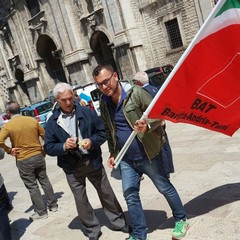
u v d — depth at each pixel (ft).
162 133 13.05
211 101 12.14
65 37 93.56
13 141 18.97
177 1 70.64
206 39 11.23
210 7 65.36
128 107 12.39
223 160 21.33
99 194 15.11
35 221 19.85
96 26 84.38
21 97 127.03
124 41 77.10
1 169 39.63
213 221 14.12
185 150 26.03
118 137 12.85
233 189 16.67
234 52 11.54
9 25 116.57
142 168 12.91
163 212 16.29
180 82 11.57
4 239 16.16
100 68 12.35
